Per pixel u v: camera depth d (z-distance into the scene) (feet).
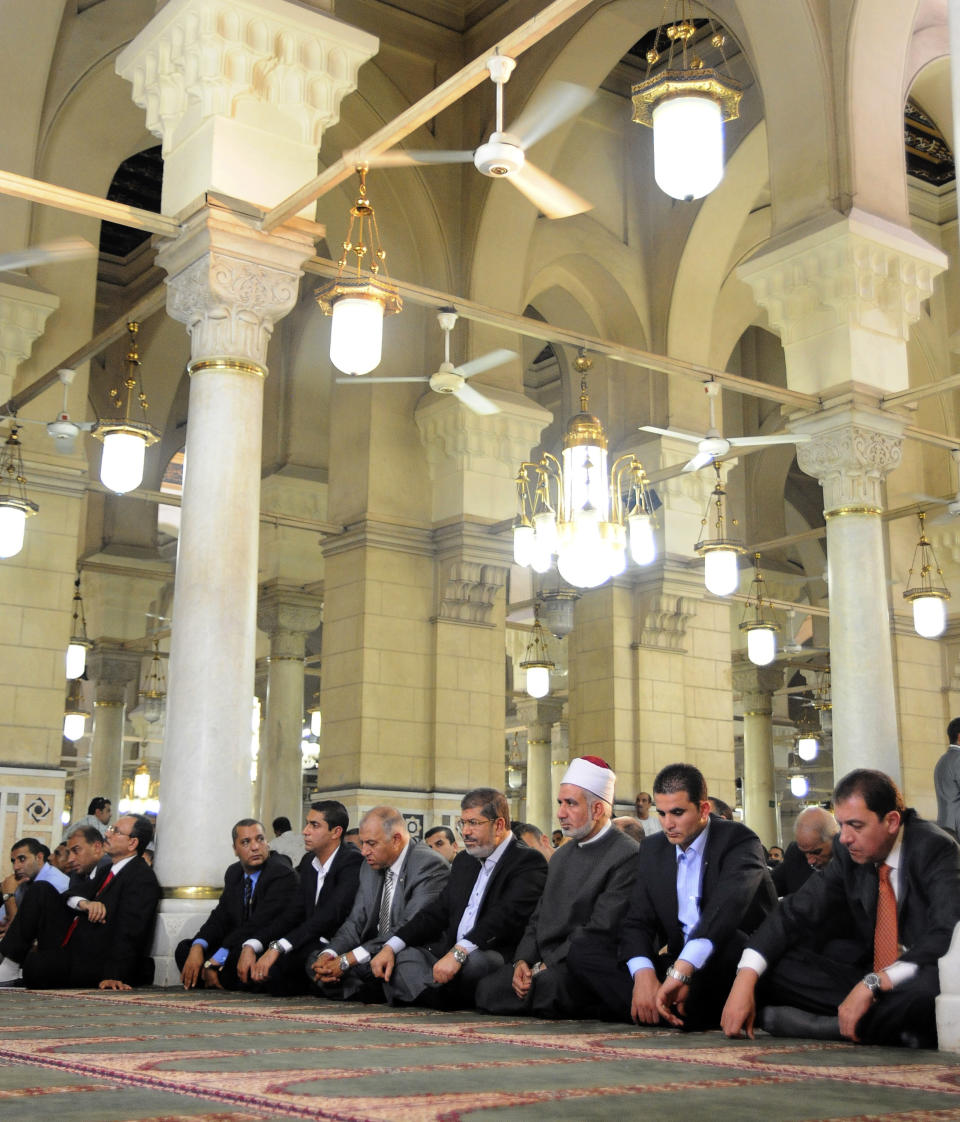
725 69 46.96
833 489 33.01
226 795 24.25
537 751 79.05
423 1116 7.22
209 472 25.39
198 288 26.08
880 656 31.86
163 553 79.56
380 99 42.14
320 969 19.51
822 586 74.64
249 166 26.66
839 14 34.04
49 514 37.47
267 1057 10.50
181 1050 11.04
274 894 22.18
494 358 29.27
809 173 34.04
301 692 54.90
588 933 16.53
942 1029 12.12
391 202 42.88
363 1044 11.93
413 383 43.50
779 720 85.15
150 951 23.62
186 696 24.52
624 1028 14.58
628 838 17.44
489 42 43.37
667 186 18.48
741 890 15.06
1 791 35.24
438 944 19.04
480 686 42.37
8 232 36.60
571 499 28.76
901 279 33.58
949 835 13.91
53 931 23.21
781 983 13.84
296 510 53.83
